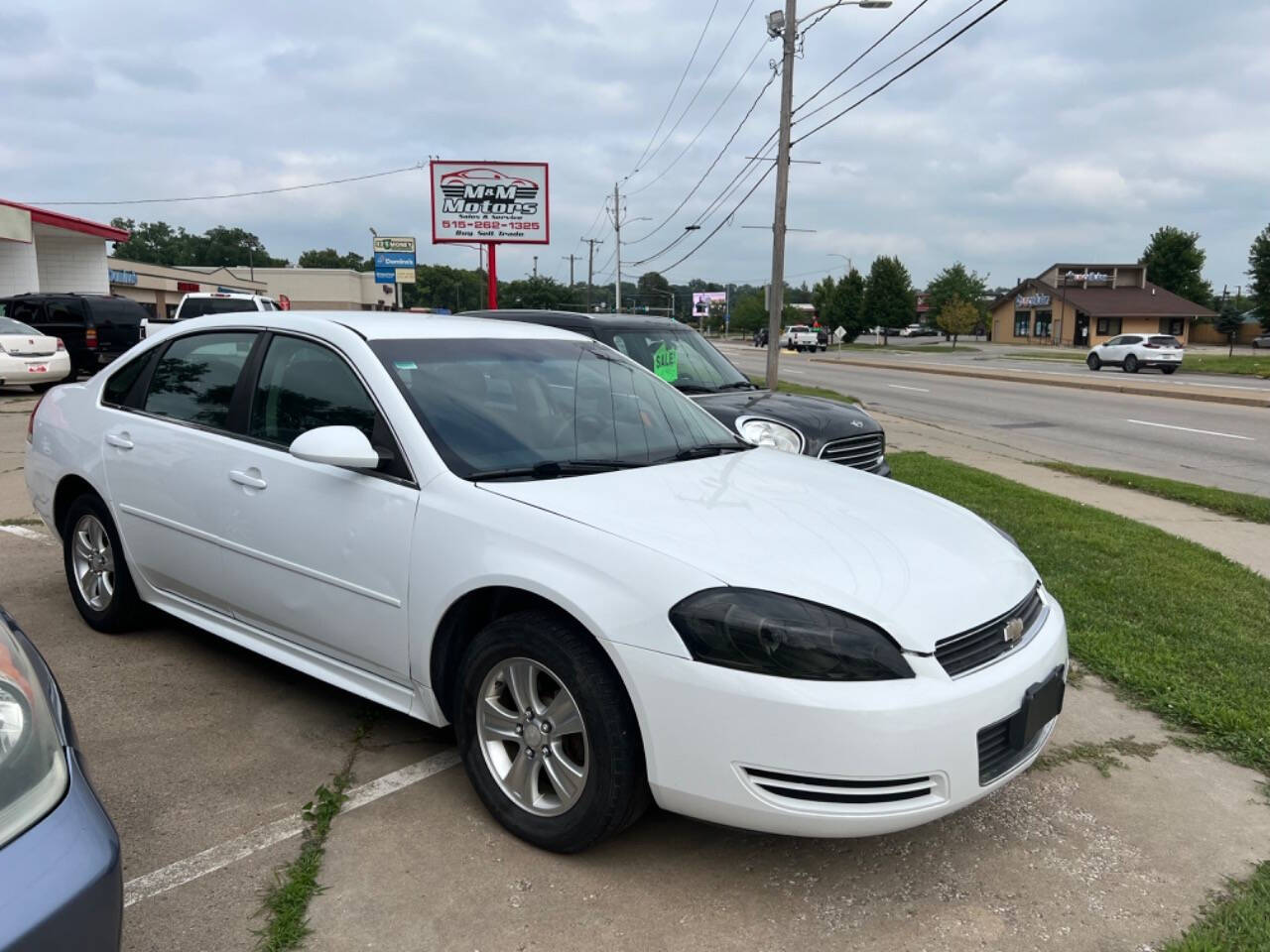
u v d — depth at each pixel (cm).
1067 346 7275
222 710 394
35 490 502
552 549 286
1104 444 1471
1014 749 281
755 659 254
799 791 254
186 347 437
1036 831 318
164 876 281
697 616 259
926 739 254
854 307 8969
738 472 364
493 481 319
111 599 462
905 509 347
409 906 270
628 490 322
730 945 257
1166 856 304
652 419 404
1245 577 623
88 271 2970
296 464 360
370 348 360
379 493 330
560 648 281
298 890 271
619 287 5347
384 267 5159
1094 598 561
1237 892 284
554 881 283
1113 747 381
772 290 2025
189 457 402
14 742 182
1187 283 8600
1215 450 1406
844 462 691
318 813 313
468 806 324
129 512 434
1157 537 732
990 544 334
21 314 1950
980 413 1967
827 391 2355
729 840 308
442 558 308
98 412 463
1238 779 356
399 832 307
